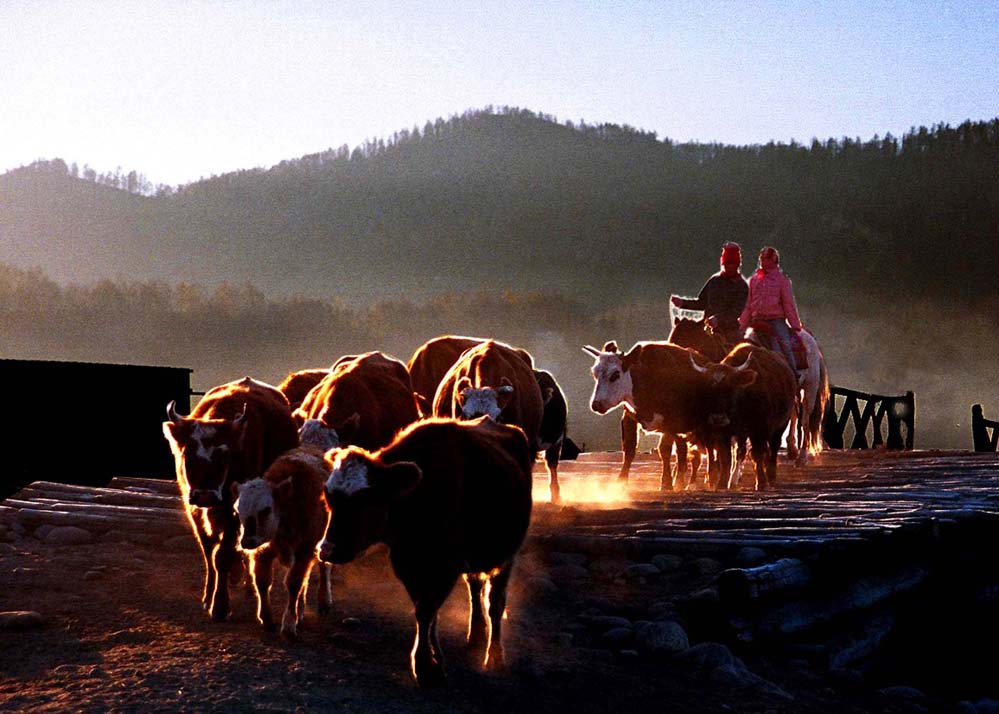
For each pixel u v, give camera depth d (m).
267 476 7.30
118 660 6.91
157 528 10.88
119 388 15.73
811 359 17.52
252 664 6.84
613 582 9.37
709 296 16.47
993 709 8.88
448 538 6.56
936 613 11.40
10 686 6.40
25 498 12.88
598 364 13.95
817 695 7.82
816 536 9.80
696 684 7.47
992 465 18.39
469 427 7.21
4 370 14.31
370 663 7.12
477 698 6.66
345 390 9.97
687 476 16.61
